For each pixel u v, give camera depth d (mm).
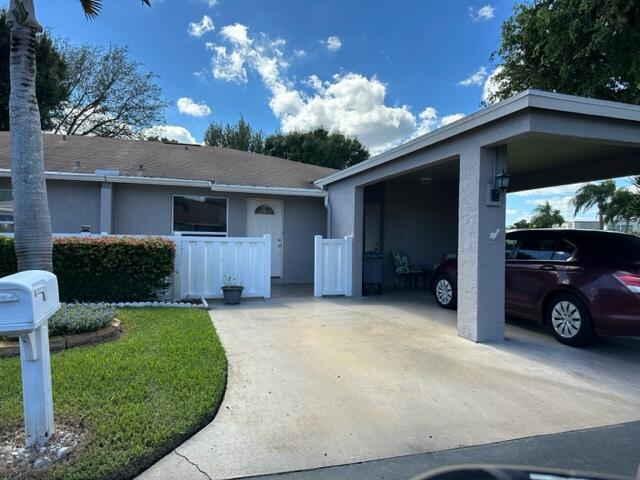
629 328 5027
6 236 7258
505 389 4074
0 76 20641
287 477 2611
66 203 10273
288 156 34062
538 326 6887
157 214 10938
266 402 3672
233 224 11602
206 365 4285
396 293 10344
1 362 4258
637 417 3531
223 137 34750
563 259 5945
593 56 12023
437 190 12164
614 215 18859
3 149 11195
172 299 8305
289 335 5879
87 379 3818
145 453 2701
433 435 3156
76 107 26438
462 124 5781
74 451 2713
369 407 3609
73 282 7281
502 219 5840
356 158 34875
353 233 9742
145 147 13898
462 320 5988
